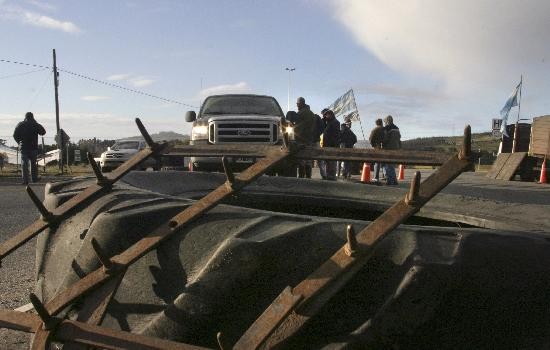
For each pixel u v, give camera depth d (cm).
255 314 142
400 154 174
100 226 179
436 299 129
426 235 143
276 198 303
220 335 121
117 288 156
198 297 145
